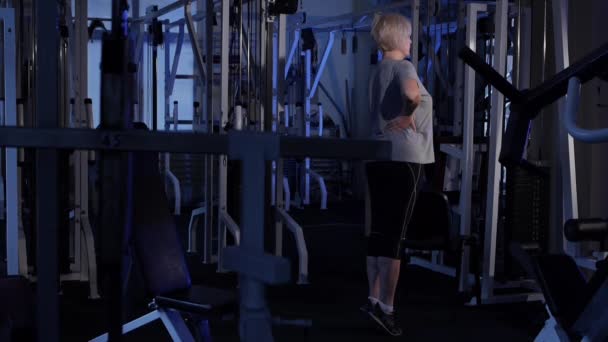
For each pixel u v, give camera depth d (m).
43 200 1.01
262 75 4.70
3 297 1.57
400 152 3.06
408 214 3.14
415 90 3.01
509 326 3.49
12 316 1.51
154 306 2.13
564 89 1.75
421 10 6.40
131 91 1.04
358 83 9.38
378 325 3.34
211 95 4.81
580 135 1.47
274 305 3.81
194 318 2.17
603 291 1.71
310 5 9.18
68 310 3.62
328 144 0.90
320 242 6.00
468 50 1.81
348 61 9.41
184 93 8.49
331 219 7.38
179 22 7.16
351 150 0.91
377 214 3.20
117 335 1.02
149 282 2.09
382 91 3.13
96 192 1.06
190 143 0.95
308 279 4.54
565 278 2.02
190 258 5.16
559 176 3.98
